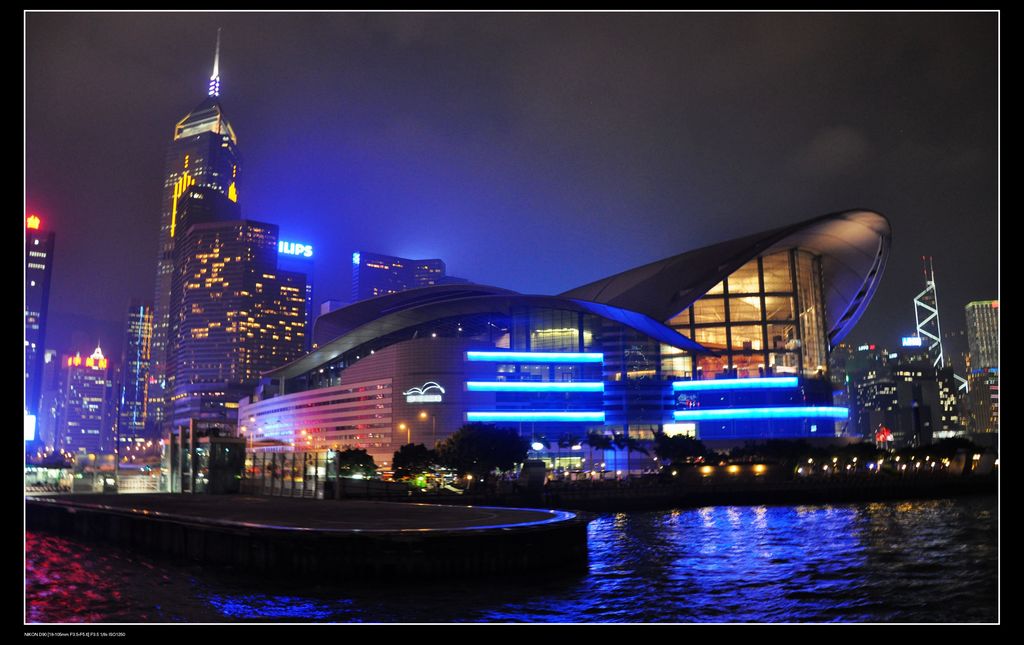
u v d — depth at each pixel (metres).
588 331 179.50
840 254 178.25
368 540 44.38
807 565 50.41
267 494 94.44
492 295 184.25
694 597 40.06
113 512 64.62
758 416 163.12
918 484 132.38
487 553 45.28
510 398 167.88
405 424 167.75
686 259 171.00
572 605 38.22
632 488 111.00
